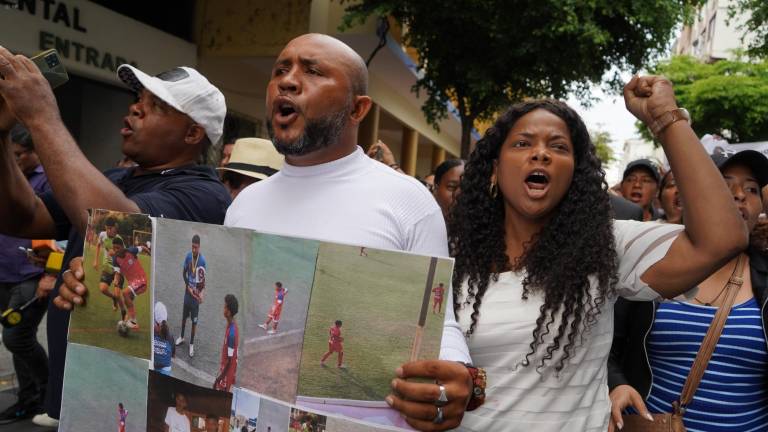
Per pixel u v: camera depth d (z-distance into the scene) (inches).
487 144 76.4
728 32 1086.4
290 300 53.4
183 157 91.7
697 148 63.1
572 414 68.5
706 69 820.0
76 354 64.9
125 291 62.1
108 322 63.1
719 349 83.4
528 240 74.5
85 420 64.3
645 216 204.1
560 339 68.2
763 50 520.7
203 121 90.7
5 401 173.0
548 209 71.3
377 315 51.3
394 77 511.5
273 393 54.0
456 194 80.6
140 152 89.4
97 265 63.6
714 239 60.7
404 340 50.9
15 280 160.2
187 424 58.5
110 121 346.3
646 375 87.4
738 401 83.4
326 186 65.3
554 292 68.5
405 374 50.2
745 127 745.0
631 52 363.6
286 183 68.1
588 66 344.5
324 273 52.3
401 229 63.3
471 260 75.3
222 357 56.6
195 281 58.1
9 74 66.4
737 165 101.4
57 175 66.7
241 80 422.9
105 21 315.9
